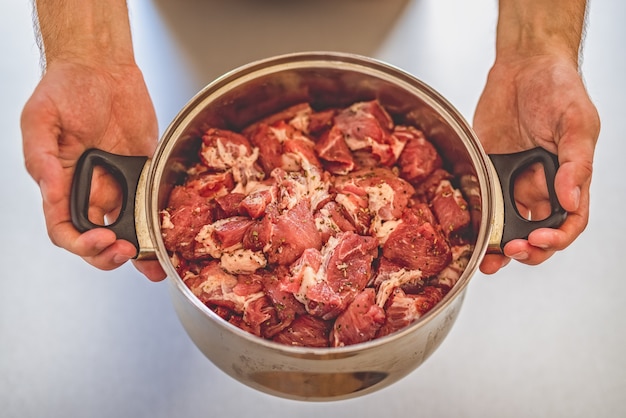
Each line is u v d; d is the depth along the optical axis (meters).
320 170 0.57
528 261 0.51
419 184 0.58
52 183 0.49
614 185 0.65
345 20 0.69
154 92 0.66
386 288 0.51
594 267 0.62
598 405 0.58
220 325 0.44
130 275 0.62
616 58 0.70
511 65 0.59
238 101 0.56
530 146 0.58
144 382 0.58
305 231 0.53
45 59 0.57
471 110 0.67
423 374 0.59
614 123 0.68
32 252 0.63
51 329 0.60
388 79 0.54
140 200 0.49
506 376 0.59
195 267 0.54
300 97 0.58
